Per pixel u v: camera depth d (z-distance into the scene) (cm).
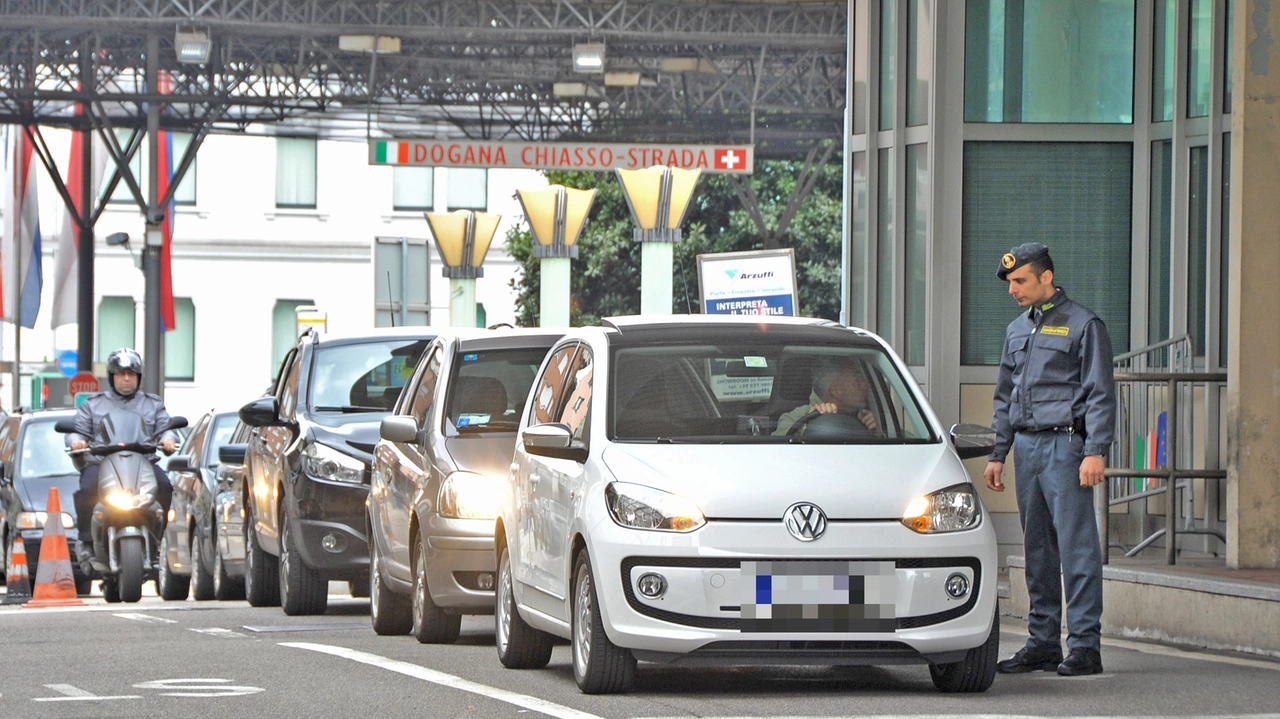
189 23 10400
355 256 19800
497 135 13412
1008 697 2678
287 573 4750
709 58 11500
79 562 5791
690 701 2633
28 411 7831
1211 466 4269
